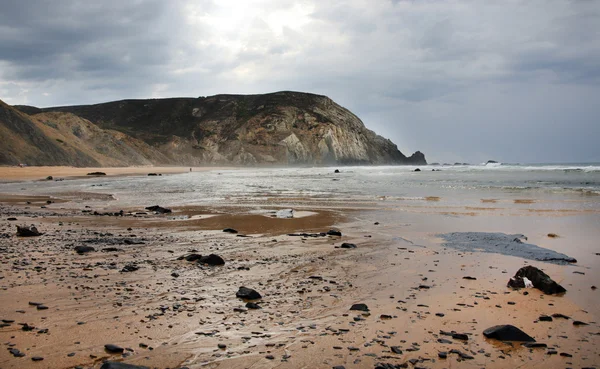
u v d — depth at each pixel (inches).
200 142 6717.5
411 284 249.3
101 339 162.4
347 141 7126.0
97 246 368.2
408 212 601.3
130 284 245.1
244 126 6924.2
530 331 175.5
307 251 349.1
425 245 371.6
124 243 384.8
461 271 279.9
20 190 1173.1
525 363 146.2
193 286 243.0
